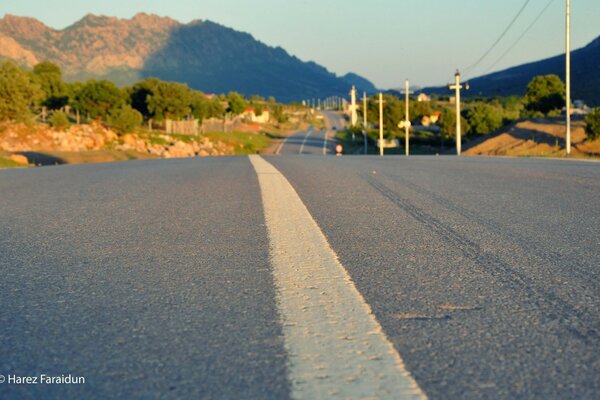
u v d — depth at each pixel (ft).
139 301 9.82
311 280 11.05
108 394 6.26
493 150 203.92
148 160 73.20
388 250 13.89
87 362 7.16
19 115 201.77
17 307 9.55
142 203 23.20
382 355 7.26
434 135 383.04
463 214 19.94
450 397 6.09
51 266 12.53
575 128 195.31
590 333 8.14
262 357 7.23
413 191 27.71
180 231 16.61
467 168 48.34
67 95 335.26
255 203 22.66
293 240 15.06
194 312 9.15
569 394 6.21
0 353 7.49
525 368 6.89
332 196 25.43
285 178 35.17
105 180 35.47
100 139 232.94
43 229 17.29
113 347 7.67
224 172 41.88
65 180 36.22
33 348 7.66
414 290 10.36
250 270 11.91
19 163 100.53
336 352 7.37
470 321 8.66
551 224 17.80
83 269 12.22
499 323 8.57
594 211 20.71
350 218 18.99
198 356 7.30
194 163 59.98
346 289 10.39
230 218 18.86
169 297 10.03
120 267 12.37
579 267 12.19
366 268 12.05
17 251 14.15
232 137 374.02
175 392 6.28
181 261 12.84
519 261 12.73
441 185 30.96
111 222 18.43
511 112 356.59
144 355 7.37
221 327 8.40
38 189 30.14
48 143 207.21
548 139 193.47
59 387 6.44
